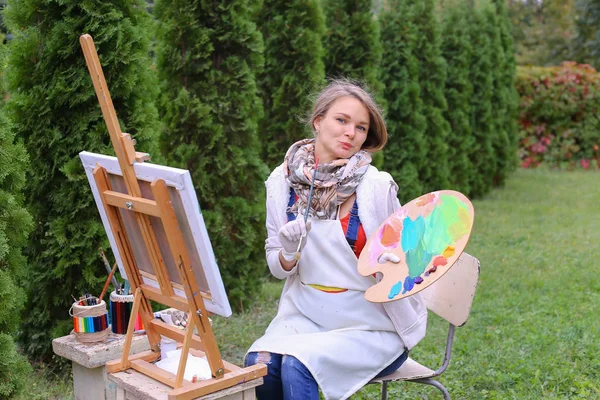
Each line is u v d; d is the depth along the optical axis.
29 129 3.79
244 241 5.08
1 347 3.01
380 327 2.52
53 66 3.77
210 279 2.10
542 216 8.89
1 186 3.15
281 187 2.62
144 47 3.90
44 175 3.78
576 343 4.23
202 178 5.00
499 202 10.05
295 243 2.38
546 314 4.94
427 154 8.80
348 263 2.51
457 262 2.72
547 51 19.70
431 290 2.78
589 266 6.37
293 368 2.31
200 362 2.38
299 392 2.29
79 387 3.00
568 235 7.73
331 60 6.92
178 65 4.93
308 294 2.54
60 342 2.94
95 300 2.99
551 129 14.18
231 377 2.20
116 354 2.87
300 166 2.55
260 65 5.20
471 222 2.34
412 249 2.39
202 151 5.07
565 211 9.27
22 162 3.22
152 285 2.40
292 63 6.00
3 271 3.14
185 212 2.05
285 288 2.68
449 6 9.87
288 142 6.05
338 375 2.39
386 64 8.20
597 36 17.80
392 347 2.52
